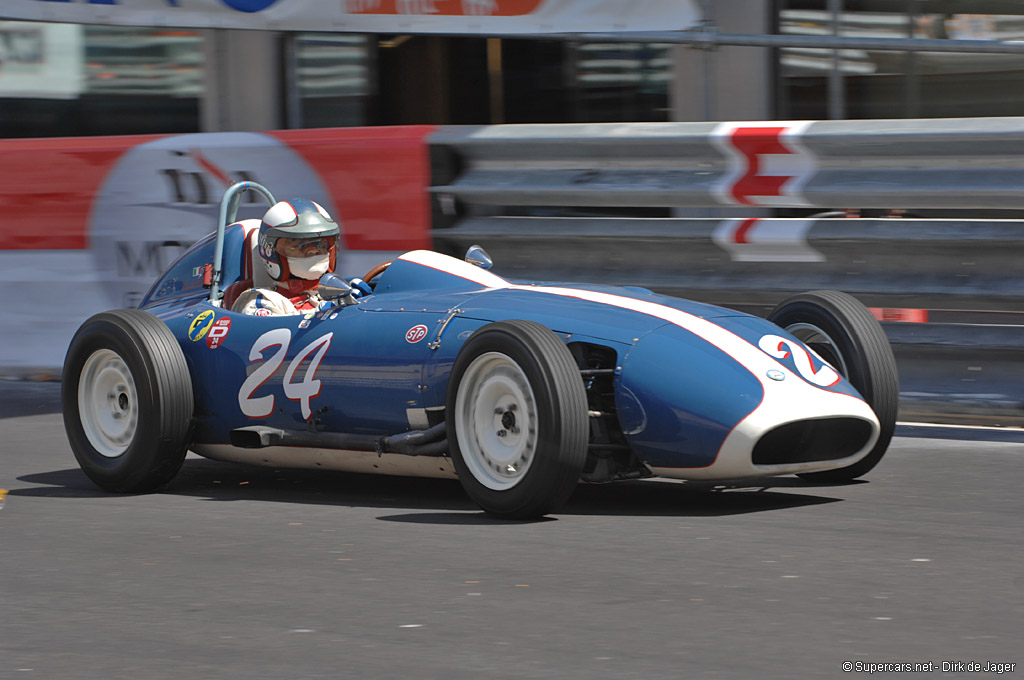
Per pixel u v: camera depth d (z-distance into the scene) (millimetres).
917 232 24078
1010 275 23328
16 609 13500
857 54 33281
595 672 10906
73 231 32438
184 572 14844
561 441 16047
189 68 40750
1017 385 23234
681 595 13133
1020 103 31891
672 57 35594
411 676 10969
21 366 33250
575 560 14703
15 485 21203
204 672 11266
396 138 28812
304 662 11430
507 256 28328
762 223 25562
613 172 27297
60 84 41750
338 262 29734
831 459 17250
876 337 18781
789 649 11312
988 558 14422
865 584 13367
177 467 20156
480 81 39562
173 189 31344
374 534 16484
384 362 18359
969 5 32062
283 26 29266
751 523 16469
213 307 20984
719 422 16344
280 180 30203
